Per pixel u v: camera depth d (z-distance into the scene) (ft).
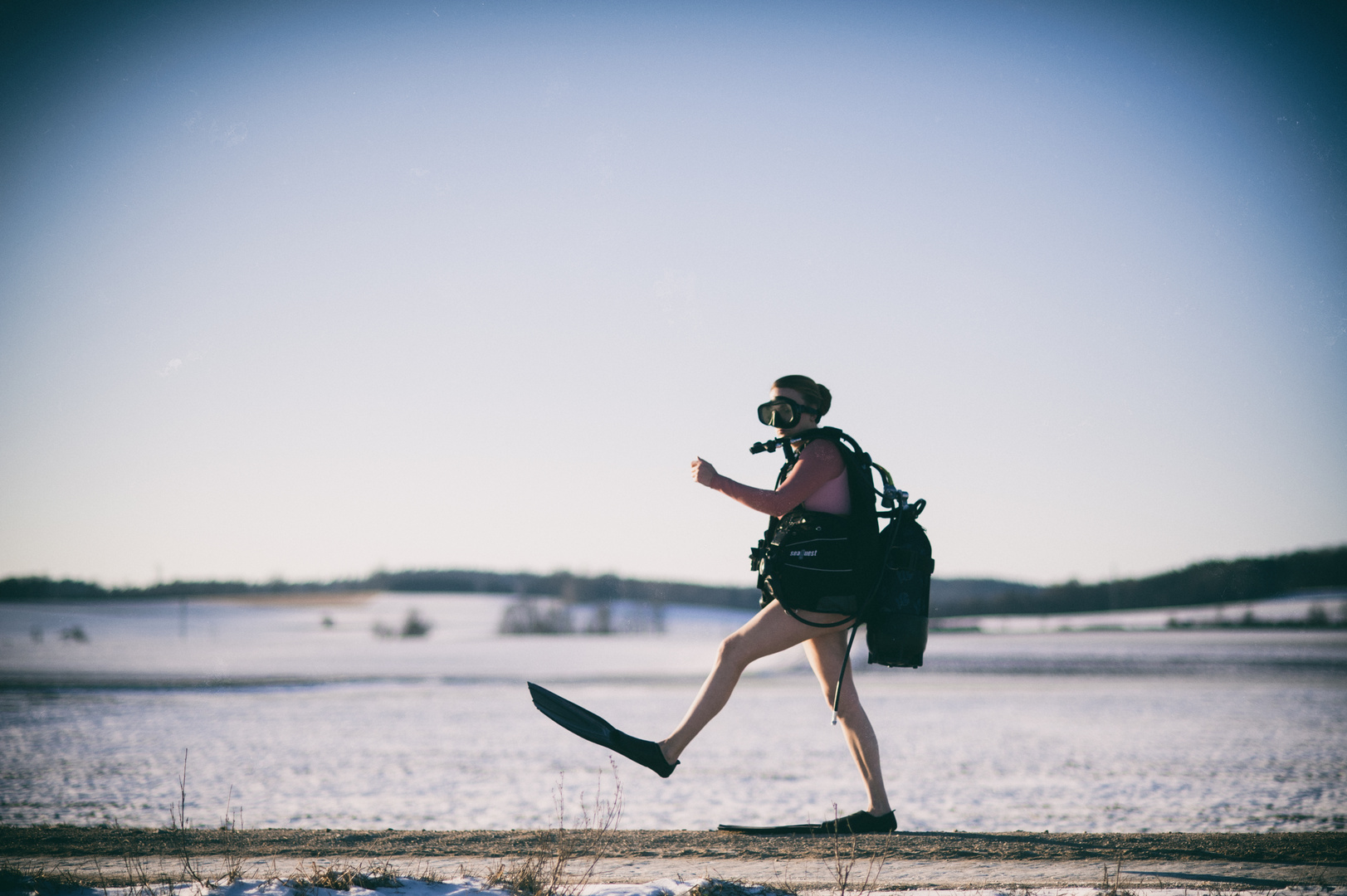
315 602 514.27
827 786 36.52
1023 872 12.10
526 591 548.31
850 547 12.87
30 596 483.10
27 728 58.29
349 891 11.02
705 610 463.42
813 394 13.37
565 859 11.82
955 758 45.19
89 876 12.11
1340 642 185.57
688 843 14.21
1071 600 375.04
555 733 56.49
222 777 38.27
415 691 91.86
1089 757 44.68
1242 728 57.00
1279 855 13.01
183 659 161.79
